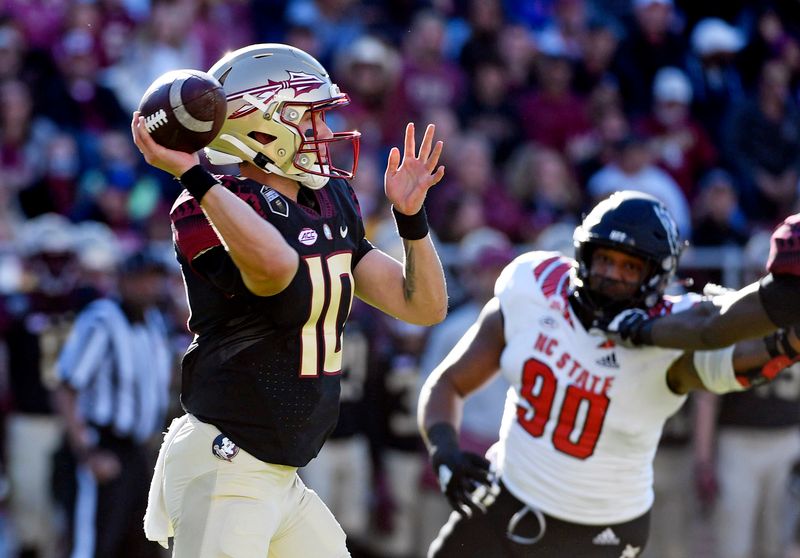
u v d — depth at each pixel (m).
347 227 11.45
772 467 24.05
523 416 13.70
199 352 11.00
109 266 22.89
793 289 10.95
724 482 24.16
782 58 38.69
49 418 22.73
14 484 22.75
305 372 10.96
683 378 13.09
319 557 11.59
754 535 24.53
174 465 10.99
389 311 11.84
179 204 10.77
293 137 10.92
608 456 13.40
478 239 26.09
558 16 38.34
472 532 13.98
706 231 29.11
